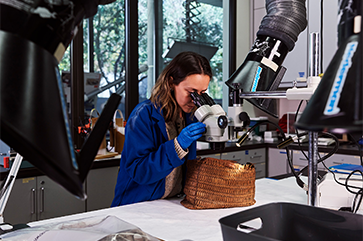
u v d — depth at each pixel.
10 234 0.72
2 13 0.32
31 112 0.30
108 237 0.71
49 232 0.72
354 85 0.30
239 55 4.27
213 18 4.11
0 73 0.30
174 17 3.71
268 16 1.08
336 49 0.36
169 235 0.94
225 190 1.19
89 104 3.08
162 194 1.40
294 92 0.92
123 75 3.35
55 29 0.35
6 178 0.80
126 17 3.29
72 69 2.91
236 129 1.15
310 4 3.55
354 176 1.18
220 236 0.93
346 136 3.36
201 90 1.36
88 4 0.40
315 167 0.88
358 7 0.33
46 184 2.27
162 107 1.42
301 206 0.67
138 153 1.34
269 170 3.75
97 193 2.51
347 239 0.62
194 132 1.21
